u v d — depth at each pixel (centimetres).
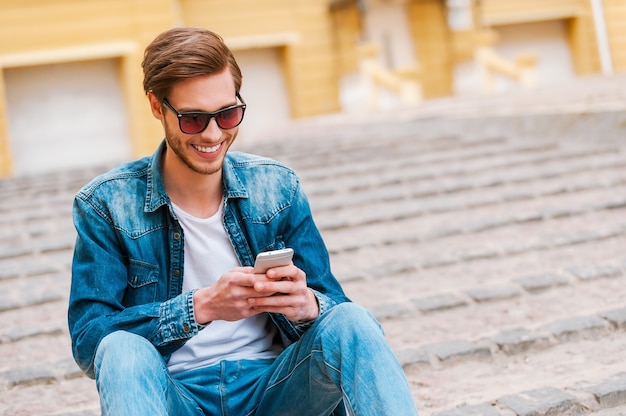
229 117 193
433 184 606
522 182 595
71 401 296
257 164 216
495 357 309
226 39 1744
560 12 2023
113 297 196
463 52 1936
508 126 823
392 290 398
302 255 212
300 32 1792
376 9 1903
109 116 1580
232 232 207
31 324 381
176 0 1628
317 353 187
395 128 979
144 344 181
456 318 353
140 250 203
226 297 186
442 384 288
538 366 297
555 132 756
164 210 204
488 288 382
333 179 653
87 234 201
